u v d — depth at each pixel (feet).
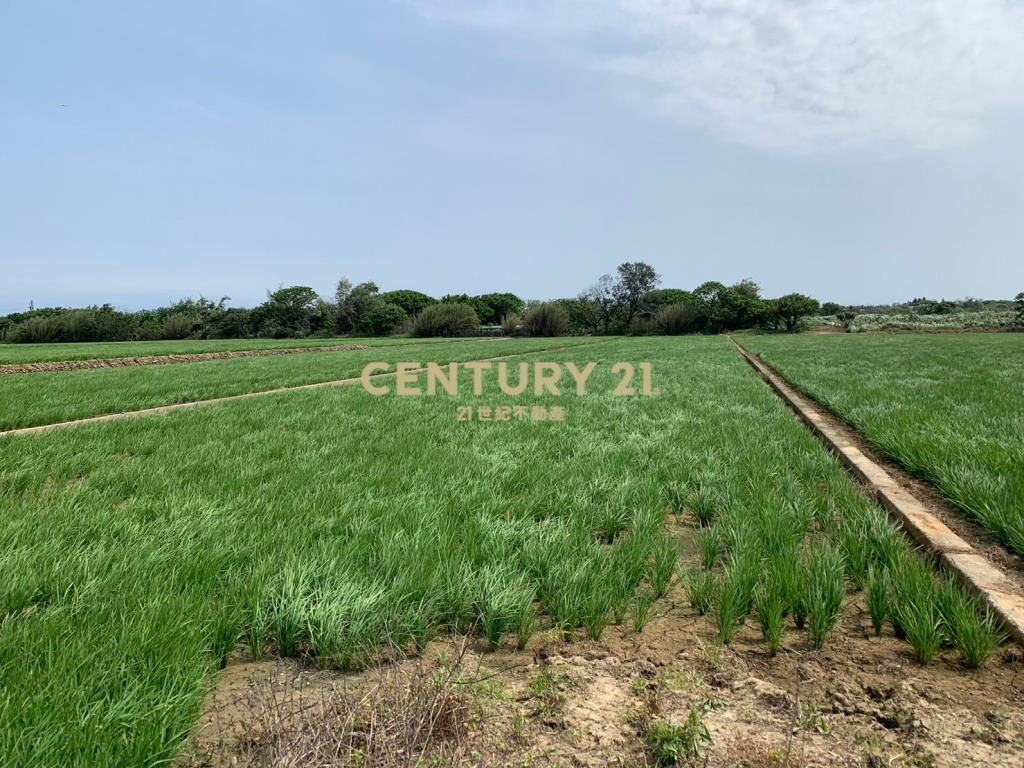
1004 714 6.03
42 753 5.03
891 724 5.90
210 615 7.54
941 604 7.91
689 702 6.26
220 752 5.57
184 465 16.20
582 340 171.42
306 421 24.72
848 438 21.30
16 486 14.40
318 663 7.19
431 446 19.06
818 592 8.02
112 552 9.69
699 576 9.53
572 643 7.70
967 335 153.48
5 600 8.02
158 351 98.17
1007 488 12.65
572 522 11.53
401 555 9.50
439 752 5.35
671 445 19.06
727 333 208.74
